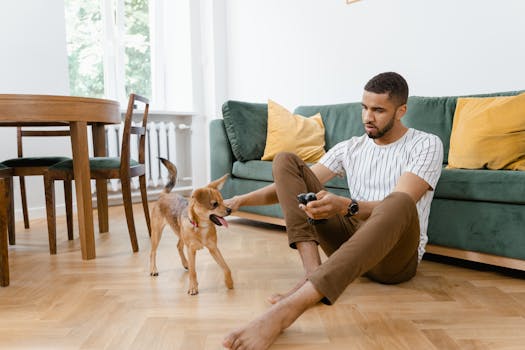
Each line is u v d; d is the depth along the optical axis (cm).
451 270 180
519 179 159
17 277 177
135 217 314
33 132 270
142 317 135
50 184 211
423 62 280
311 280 109
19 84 306
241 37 407
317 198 133
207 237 154
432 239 187
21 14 305
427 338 117
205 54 424
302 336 119
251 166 269
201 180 440
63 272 184
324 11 335
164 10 432
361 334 120
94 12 382
